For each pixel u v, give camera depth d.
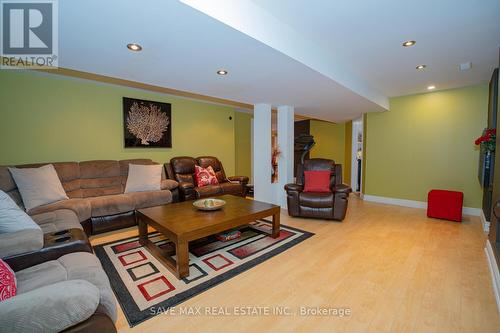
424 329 1.41
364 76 3.35
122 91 3.91
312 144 6.64
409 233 3.02
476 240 2.78
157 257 2.29
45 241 1.56
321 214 3.49
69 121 3.42
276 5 1.72
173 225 2.12
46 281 1.20
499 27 1.99
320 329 1.42
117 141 3.89
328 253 2.44
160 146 4.39
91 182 3.31
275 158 4.55
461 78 3.41
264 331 1.41
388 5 1.71
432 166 4.26
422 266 2.16
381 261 2.26
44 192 2.64
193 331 1.41
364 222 3.49
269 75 2.54
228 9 1.53
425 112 4.28
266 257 2.35
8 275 1.09
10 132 2.99
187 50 1.93
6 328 0.75
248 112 6.33
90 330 0.90
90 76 3.34
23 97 3.06
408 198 4.55
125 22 1.50
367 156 5.05
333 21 1.94
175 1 1.29
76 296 0.87
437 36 2.17
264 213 2.65
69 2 1.30
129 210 3.07
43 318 0.80
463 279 1.94
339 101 3.84
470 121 3.86
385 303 1.65
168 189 3.65
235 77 2.63
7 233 1.47
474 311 1.56
